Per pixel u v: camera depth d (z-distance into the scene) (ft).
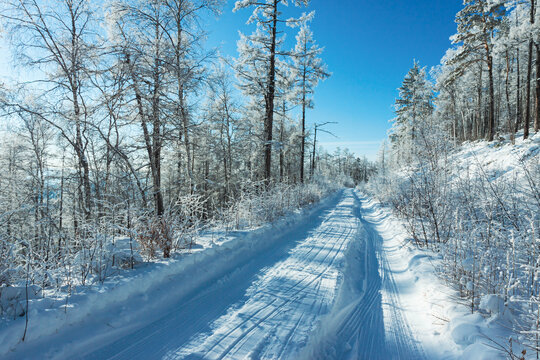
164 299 12.19
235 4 38.34
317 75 58.44
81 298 9.82
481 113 92.53
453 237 14.76
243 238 21.38
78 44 22.50
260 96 49.11
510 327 9.01
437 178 23.25
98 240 12.37
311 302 12.30
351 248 22.95
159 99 24.49
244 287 14.25
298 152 72.18
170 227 15.96
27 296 8.46
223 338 9.36
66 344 8.35
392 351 9.82
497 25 52.49
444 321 10.73
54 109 22.50
